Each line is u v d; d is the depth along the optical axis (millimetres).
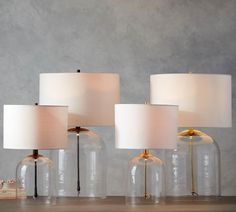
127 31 6082
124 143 4023
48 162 4250
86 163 4434
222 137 6074
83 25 6090
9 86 6098
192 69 6074
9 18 6117
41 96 4441
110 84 4398
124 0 6090
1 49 6098
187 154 4441
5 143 4164
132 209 3967
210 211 3928
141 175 4152
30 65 6094
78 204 4211
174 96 4340
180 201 4383
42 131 4090
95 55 6082
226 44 6082
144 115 3996
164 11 6086
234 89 6062
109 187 6070
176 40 6082
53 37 6094
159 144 4008
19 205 4176
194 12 6090
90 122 4355
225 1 6094
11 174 6074
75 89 4348
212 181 4441
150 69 6082
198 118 4332
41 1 6102
